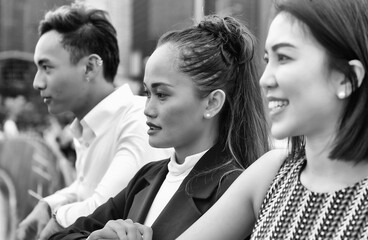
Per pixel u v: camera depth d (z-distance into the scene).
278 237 1.61
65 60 3.28
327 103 1.54
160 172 2.33
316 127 1.57
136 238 2.10
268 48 1.60
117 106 3.21
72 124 3.40
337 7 1.53
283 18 1.58
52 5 3.58
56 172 4.92
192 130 2.21
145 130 3.10
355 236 1.51
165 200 2.23
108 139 3.21
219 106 2.22
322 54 1.53
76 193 3.35
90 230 2.41
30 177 4.85
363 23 1.54
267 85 1.59
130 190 2.43
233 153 2.24
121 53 7.24
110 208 2.44
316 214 1.57
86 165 3.29
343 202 1.55
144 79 2.24
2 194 4.83
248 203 1.79
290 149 1.74
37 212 3.34
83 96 3.31
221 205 1.81
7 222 4.75
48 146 4.99
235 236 1.80
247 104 2.31
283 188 1.67
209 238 1.79
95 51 3.31
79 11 3.31
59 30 3.30
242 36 2.32
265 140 2.34
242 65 2.31
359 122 1.54
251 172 1.80
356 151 1.54
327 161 1.60
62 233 2.42
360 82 1.53
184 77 2.18
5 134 5.26
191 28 2.29
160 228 2.12
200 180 2.17
